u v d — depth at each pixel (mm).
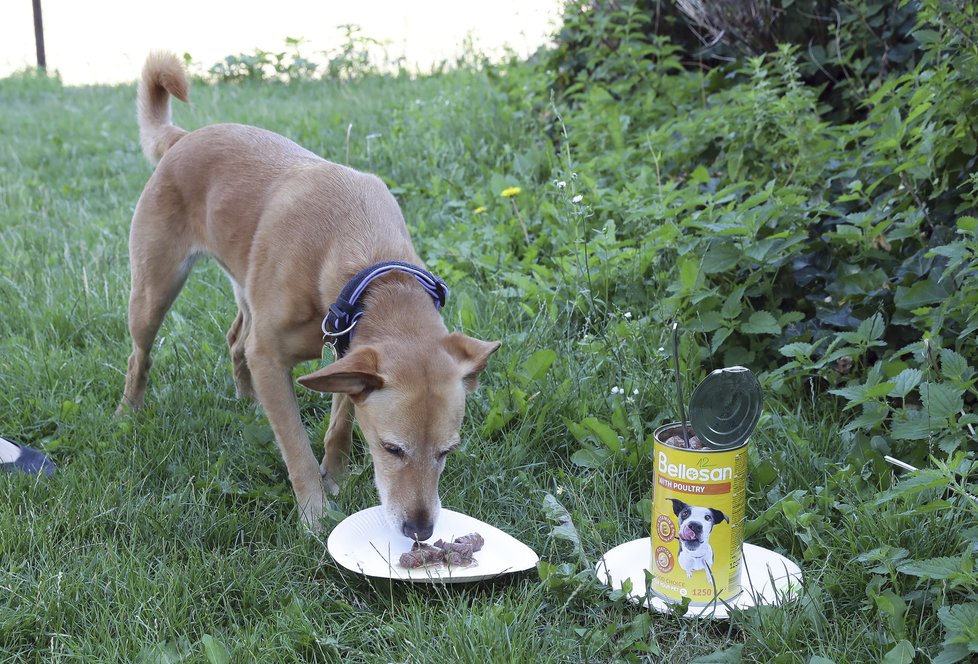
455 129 3387
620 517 1630
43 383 1987
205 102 4449
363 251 1661
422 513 1517
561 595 1476
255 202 1774
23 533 1553
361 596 1501
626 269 2092
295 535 1607
